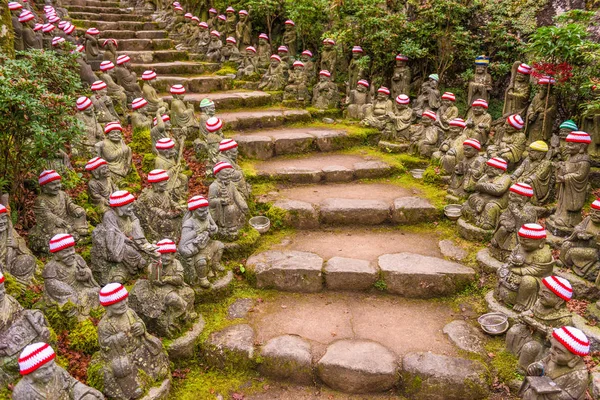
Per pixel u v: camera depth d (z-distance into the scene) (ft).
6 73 16.70
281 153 28.30
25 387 10.50
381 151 29.53
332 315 16.89
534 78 26.99
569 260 17.01
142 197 19.16
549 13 30.76
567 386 11.69
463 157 24.68
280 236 21.34
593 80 22.07
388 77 35.01
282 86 35.99
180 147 22.58
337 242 20.79
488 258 18.54
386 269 18.12
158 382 13.57
